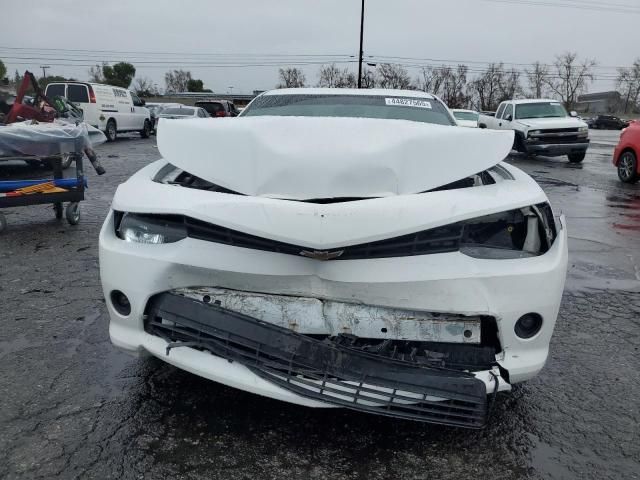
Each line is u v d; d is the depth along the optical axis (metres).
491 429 2.77
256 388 2.47
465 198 2.58
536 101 18.52
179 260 2.55
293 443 2.63
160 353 2.63
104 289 2.77
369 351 2.49
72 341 3.61
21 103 8.17
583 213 8.48
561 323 4.14
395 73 59.22
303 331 2.52
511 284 2.48
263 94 4.72
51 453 2.50
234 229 2.46
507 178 3.00
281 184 2.66
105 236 2.77
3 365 3.27
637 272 5.46
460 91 63.91
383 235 2.40
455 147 2.86
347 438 2.68
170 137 3.08
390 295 2.46
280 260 2.47
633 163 11.88
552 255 2.60
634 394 3.14
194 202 2.58
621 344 3.80
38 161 6.59
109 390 3.03
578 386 3.22
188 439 2.63
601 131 53.81
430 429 2.76
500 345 2.55
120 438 2.62
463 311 2.47
